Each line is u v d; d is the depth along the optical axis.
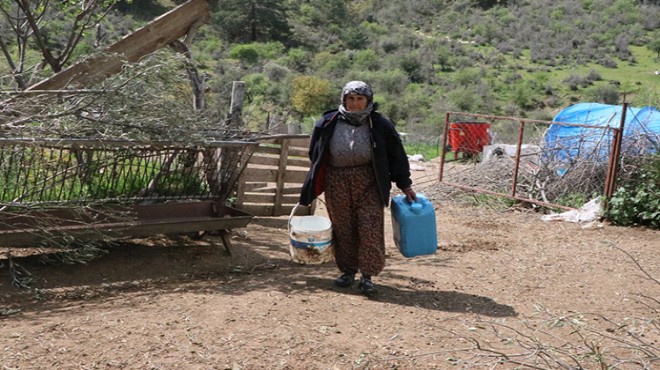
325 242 5.40
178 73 6.50
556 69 79.94
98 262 5.98
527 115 62.81
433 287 5.68
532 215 9.52
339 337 4.37
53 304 4.93
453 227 8.62
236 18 86.12
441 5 115.88
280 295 5.24
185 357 3.96
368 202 5.22
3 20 11.94
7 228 5.52
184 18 7.65
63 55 8.27
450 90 67.19
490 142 17.14
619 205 8.70
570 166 10.22
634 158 9.17
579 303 5.35
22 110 5.65
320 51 85.44
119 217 5.67
